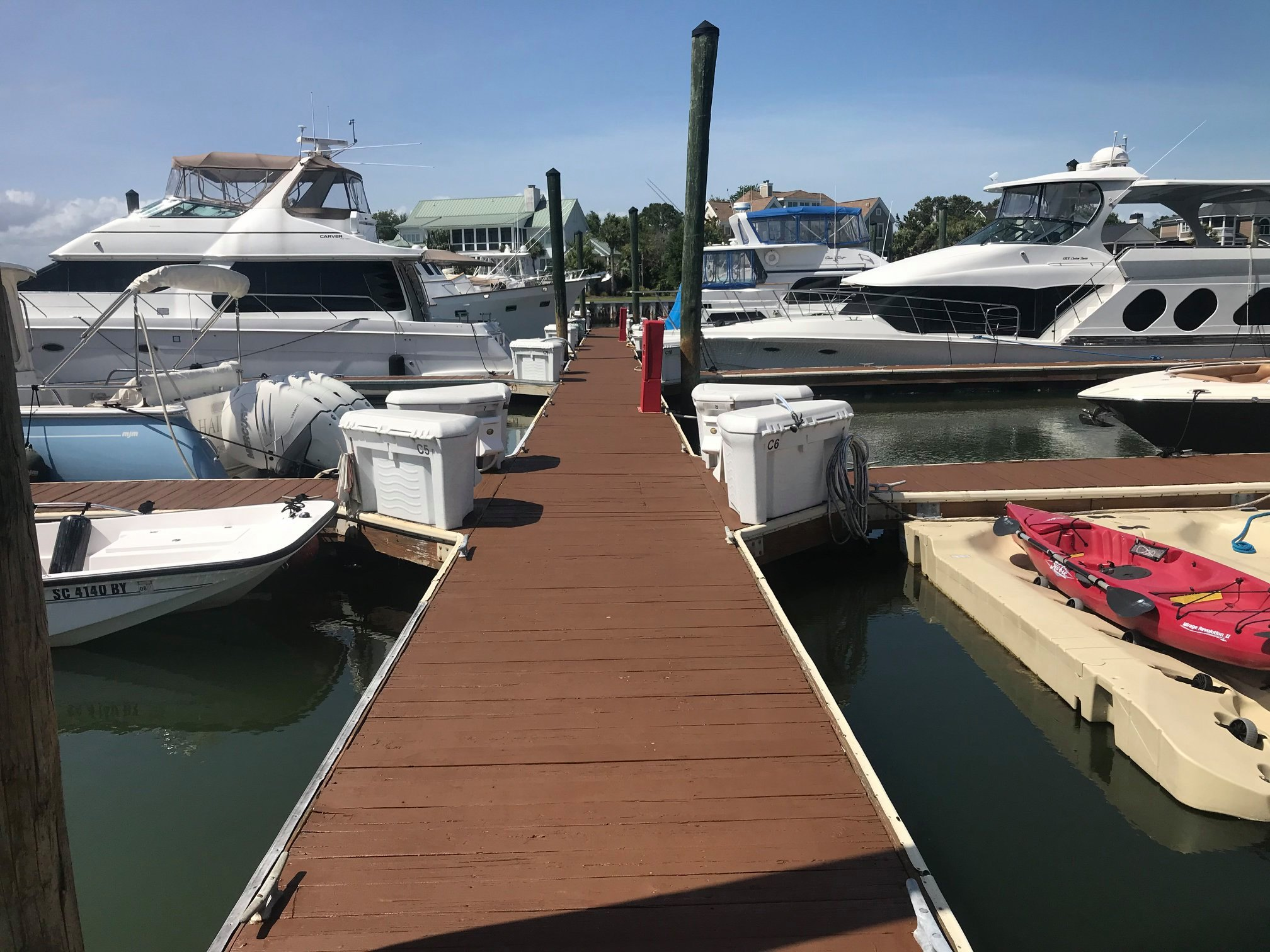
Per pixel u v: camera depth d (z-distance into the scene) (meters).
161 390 8.97
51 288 15.23
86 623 5.53
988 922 3.38
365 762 3.33
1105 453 13.19
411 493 6.51
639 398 13.28
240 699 5.66
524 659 4.23
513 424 15.59
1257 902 3.48
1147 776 4.20
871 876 2.71
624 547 6.00
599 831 2.92
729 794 3.13
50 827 1.80
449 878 2.69
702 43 10.37
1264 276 16.77
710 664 4.18
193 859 3.91
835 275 22.28
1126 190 16.23
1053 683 4.99
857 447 7.01
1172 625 4.95
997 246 17.00
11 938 1.74
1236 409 9.81
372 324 15.85
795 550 6.67
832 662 5.81
